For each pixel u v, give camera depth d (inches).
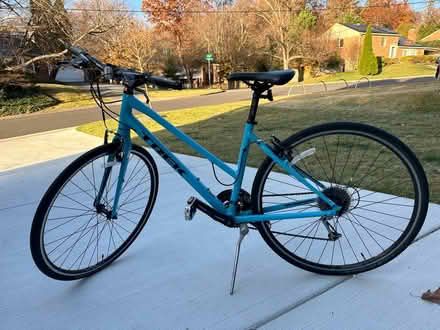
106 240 80.4
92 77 64.1
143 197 103.0
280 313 55.2
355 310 55.1
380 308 55.2
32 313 57.5
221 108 361.7
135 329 53.1
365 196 89.0
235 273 60.8
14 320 55.9
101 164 64.5
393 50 1311.5
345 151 147.4
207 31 995.3
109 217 68.6
